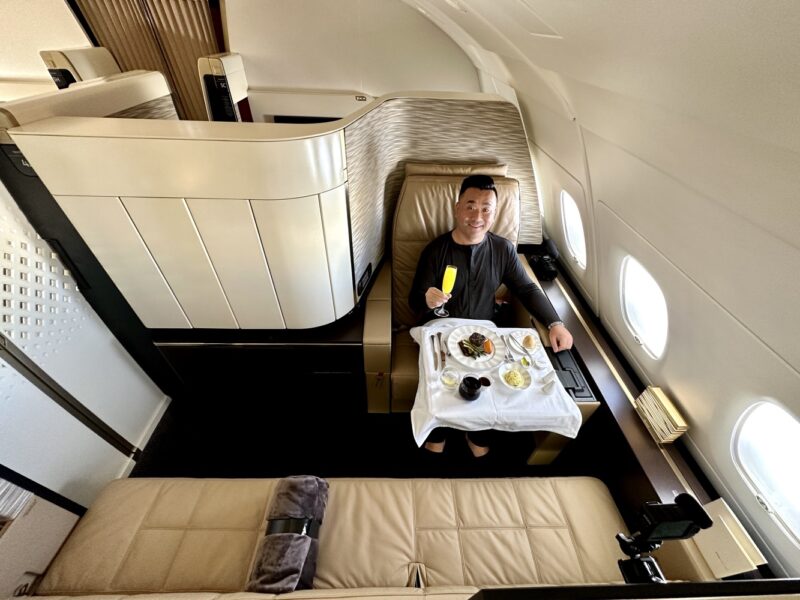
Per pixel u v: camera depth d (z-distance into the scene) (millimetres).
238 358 1723
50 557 1167
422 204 1814
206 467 1743
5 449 1124
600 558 1110
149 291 1448
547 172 2021
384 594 864
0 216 1123
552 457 1718
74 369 1417
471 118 1806
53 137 1017
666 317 1221
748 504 1023
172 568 1062
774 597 450
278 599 846
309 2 2615
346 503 1215
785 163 583
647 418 1332
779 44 423
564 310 1848
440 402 1275
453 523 1175
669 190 986
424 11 2207
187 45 2891
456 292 1750
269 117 3170
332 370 1796
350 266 1547
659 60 649
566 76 1125
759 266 758
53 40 2838
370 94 3057
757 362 855
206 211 1193
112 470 1602
